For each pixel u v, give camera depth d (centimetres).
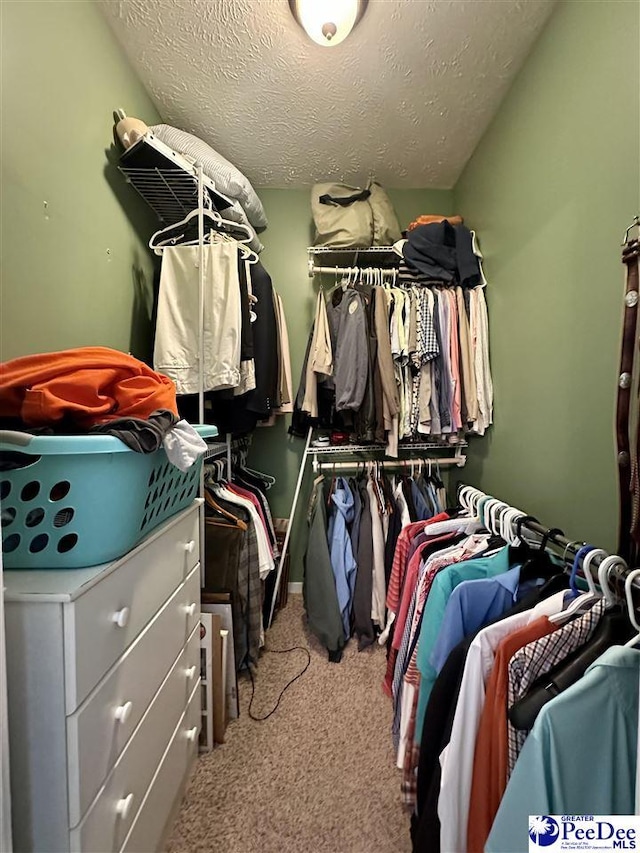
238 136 186
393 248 197
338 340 186
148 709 87
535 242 138
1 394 70
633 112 93
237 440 216
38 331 102
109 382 79
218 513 161
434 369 186
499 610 91
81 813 62
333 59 144
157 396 82
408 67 147
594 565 77
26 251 97
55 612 60
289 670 168
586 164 110
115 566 71
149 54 142
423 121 175
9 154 91
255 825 104
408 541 147
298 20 126
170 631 99
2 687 50
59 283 110
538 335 137
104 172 133
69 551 68
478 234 191
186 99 163
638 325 79
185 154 151
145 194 160
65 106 111
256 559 165
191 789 114
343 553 188
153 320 161
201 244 140
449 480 235
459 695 74
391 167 212
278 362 200
